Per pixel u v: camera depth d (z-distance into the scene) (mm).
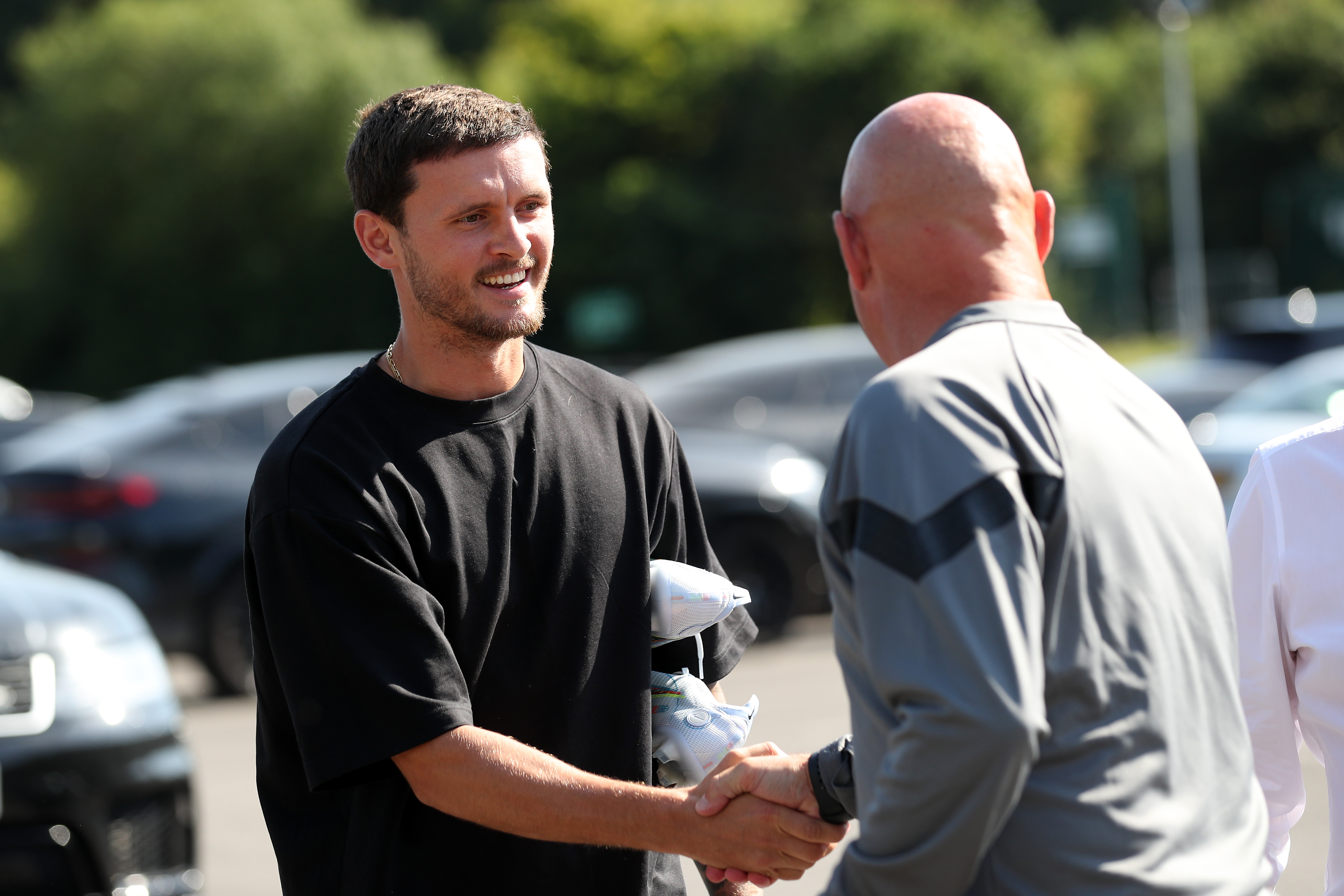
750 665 31312
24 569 17516
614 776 8383
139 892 15133
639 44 126812
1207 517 6613
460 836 8016
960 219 6738
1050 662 6035
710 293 120062
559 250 120625
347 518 7723
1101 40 159250
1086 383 6504
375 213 8328
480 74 134625
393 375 8328
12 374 131250
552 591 8312
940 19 122062
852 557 6199
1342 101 147625
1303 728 8562
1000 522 5949
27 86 153375
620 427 8906
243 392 32500
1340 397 33656
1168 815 6078
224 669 30891
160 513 30625
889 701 6039
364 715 7613
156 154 125938
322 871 8211
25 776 14609
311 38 129250
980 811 5742
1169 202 144750
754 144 120312
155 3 130375
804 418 39750
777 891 17484
